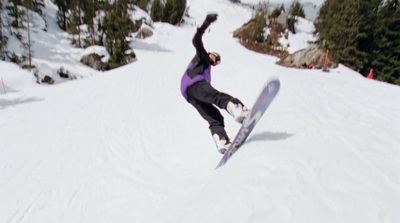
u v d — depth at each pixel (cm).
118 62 2208
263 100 231
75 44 2342
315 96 655
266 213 180
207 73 273
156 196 562
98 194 616
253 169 236
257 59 2436
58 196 615
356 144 330
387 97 716
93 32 2472
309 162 243
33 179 673
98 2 2498
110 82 1590
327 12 3112
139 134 926
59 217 552
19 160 755
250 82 1121
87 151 816
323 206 183
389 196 203
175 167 684
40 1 2795
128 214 518
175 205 337
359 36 2294
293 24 4088
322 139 327
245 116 234
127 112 1120
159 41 3072
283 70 1275
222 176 271
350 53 2359
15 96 1323
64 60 1973
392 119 491
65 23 2684
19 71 1591
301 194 196
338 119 455
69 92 1412
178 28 4091
